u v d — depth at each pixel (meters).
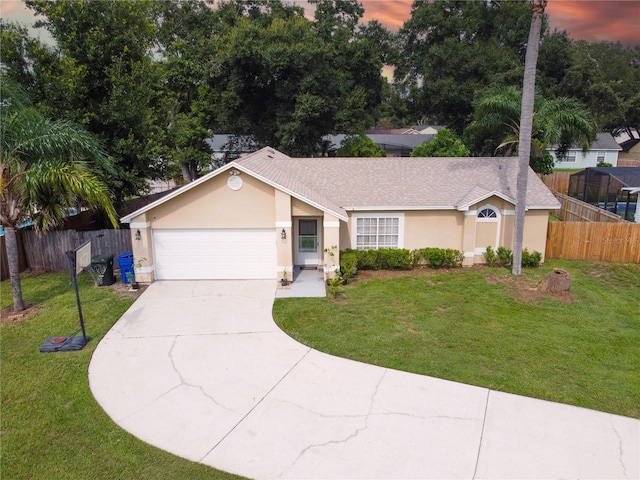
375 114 56.34
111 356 9.89
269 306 12.89
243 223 14.80
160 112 23.62
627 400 8.26
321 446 7.00
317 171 18.56
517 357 9.90
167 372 9.23
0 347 10.24
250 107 31.78
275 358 9.84
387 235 16.89
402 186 17.53
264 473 6.43
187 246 15.02
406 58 52.53
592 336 11.04
